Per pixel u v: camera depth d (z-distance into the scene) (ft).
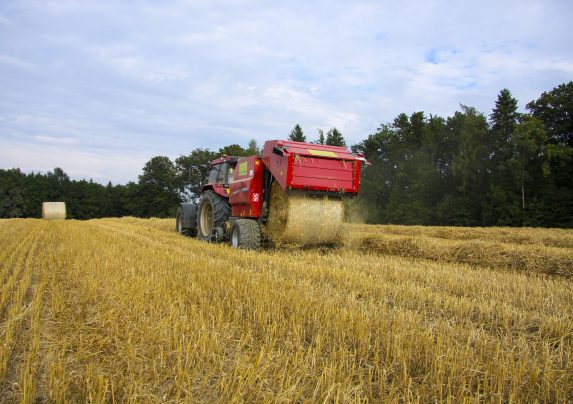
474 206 113.91
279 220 31.40
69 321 12.67
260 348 11.18
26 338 11.52
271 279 19.35
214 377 9.46
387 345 11.23
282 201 31.12
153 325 11.96
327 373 9.31
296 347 11.08
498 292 19.53
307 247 32.58
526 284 21.25
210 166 44.42
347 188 30.83
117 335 11.43
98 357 10.28
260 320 13.15
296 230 30.45
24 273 20.39
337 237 32.50
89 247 31.94
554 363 10.95
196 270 21.44
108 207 262.88
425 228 58.65
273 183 32.17
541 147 101.60
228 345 11.45
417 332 12.33
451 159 141.59
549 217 95.50
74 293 16.15
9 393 8.58
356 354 11.18
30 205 264.31
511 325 14.84
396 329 12.51
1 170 275.80
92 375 9.05
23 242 38.01
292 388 8.39
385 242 35.78
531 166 104.47
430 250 32.37
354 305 15.31
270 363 9.78
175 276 19.63
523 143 100.27
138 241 38.29
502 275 23.95
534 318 15.08
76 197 269.23
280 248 31.91
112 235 45.21
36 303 14.03
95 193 265.75
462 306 16.30
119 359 10.07
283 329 12.21
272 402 8.27
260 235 32.63
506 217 101.45
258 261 25.89
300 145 31.07
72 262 24.11
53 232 51.16
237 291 16.90
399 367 10.48
